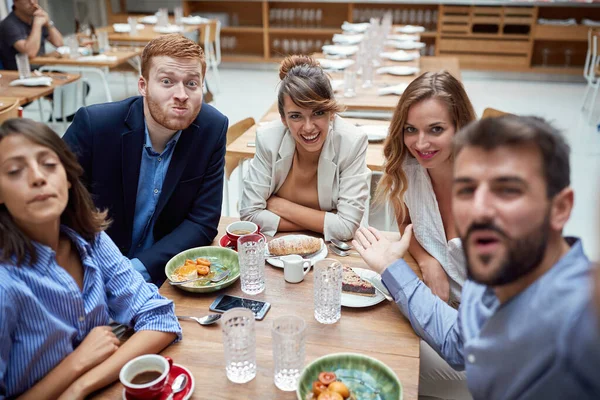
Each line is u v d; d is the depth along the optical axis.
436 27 7.31
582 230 2.66
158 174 1.85
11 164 1.03
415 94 1.56
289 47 7.68
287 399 1.08
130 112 1.80
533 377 0.77
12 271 1.08
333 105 1.75
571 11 7.09
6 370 1.09
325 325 1.33
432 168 1.67
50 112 5.01
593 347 0.64
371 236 1.48
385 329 1.31
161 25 6.29
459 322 1.12
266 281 1.53
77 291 1.19
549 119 0.80
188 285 1.46
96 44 4.92
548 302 0.73
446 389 1.62
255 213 1.92
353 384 1.09
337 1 7.16
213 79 7.13
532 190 0.72
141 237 1.93
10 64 4.64
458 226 0.79
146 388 1.03
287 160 1.92
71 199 1.21
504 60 7.07
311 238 1.72
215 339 1.28
